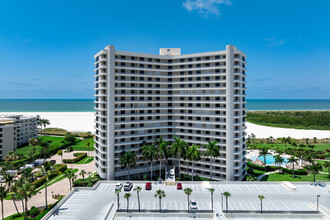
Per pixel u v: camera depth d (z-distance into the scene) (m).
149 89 82.19
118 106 77.81
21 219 51.69
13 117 123.62
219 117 77.38
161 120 85.00
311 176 81.50
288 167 88.56
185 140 83.38
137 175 80.12
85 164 98.12
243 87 79.56
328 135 161.12
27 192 50.38
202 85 80.75
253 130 181.25
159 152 74.62
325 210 53.44
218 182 71.62
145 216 52.09
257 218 51.72
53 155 111.19
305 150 114.00
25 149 116.69
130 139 80.31
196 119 82.31
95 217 50.91
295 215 52.03
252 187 69.12
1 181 72.19
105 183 71.38
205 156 78.50
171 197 61.50
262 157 108.75
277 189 67.75
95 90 84.19
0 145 99.31
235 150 75.56
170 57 86.12
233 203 58.16
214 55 77.94
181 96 84.69
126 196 52.44
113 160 75.19
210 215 52.25
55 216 51.28
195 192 64.94
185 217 51.84
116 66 76.50
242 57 78.31
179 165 76.31
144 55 81.94
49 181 77.12
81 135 155.00
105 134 75.88
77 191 65.62
